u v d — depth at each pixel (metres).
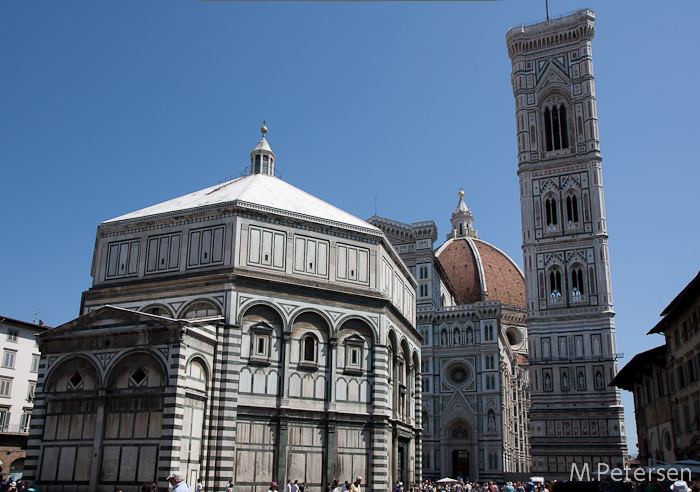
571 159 124.56
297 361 53.03
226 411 48.62
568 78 129.88
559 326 116.19
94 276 58.62
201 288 52.75
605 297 114.56
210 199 59.28
